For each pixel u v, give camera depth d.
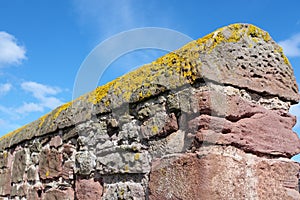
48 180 4.00
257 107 2.67
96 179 3.31
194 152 2.46
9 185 4.84
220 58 2.58
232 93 2.57
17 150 4.83
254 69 2.73
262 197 2.52
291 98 2.93
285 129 2.83
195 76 2.53
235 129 2.51
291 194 2.69
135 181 2.91
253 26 2.87
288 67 3.01
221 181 2.33
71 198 3.57
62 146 3.84
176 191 2.46
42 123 4.27
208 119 2.42
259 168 2.56
